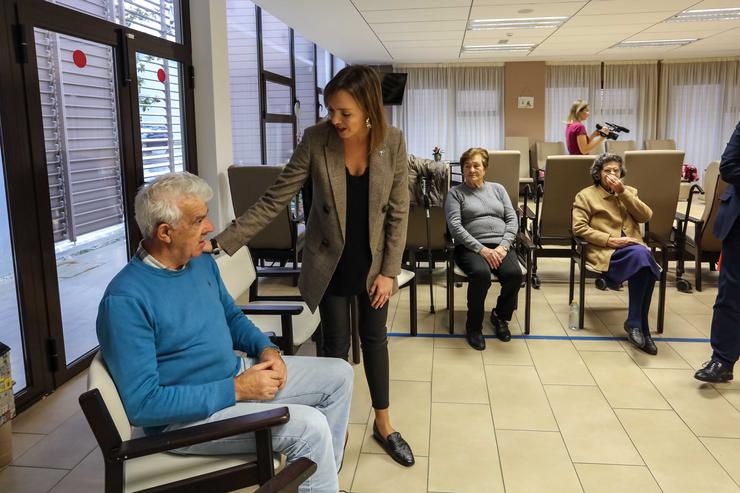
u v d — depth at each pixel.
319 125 1.84
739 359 2.93
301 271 1.96
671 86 9.63
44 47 2.66
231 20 5.44
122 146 3.25
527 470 2.05
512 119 9.88
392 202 1.91
